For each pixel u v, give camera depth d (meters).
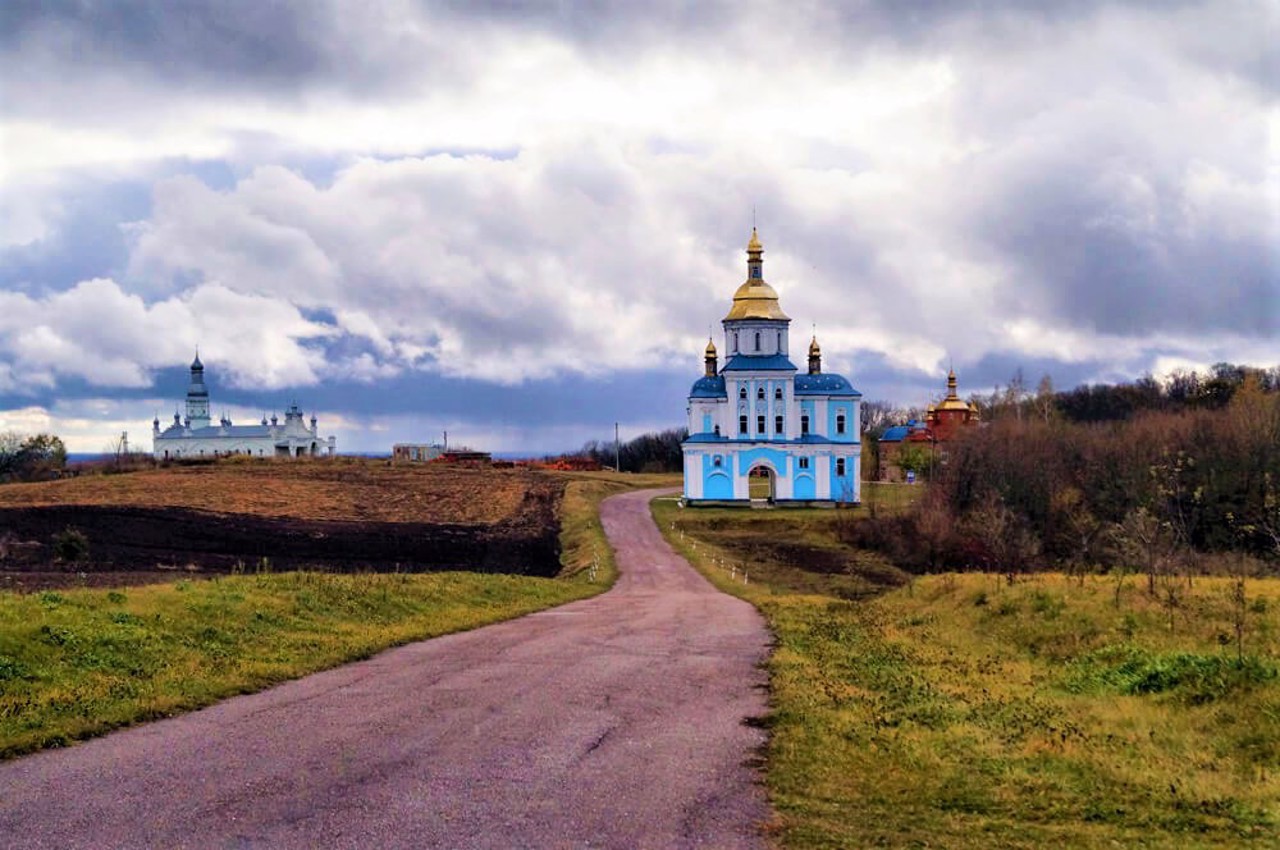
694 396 119.31
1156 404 174.12
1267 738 17.80
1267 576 53.09
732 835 12.50
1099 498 85.19
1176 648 26.38
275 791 14.00
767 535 94.44
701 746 16.92
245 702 20.14
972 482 92.12
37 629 22.73
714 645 29.84
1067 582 38.34
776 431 116.19
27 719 17.48
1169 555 41.66
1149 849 12.47
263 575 36.91
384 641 28.58
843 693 21.84
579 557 75.88
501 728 17.92
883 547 86.25
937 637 33.16
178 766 15.27
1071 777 15.72
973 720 19.58
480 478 135.62
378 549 78.56
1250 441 80.88
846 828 12.95
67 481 117.25
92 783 14.38
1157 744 18.00
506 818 12.95
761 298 119.19
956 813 13.92
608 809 13.41
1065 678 24.67
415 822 12.76
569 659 26.30
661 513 107.69
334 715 18.89
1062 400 187.12
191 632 25.83
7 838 12.18
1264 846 12.73
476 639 30.50
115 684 20.41
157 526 82.94
